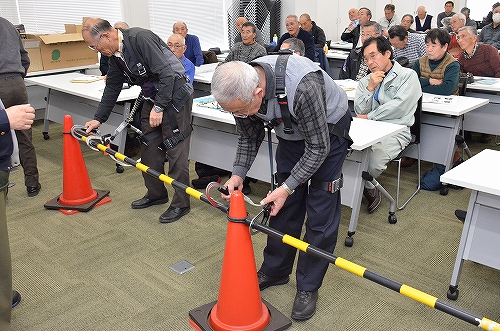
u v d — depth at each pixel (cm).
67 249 267
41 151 449
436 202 325
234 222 173
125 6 604
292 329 196
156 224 296
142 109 290
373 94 317
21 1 564
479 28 854
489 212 193
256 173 309
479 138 469
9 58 313
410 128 319
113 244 271
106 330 198
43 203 331
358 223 295
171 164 288
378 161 291
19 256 259
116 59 263
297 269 205
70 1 593
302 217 206
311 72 157
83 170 319
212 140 333
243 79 145
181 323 202
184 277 237
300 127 161
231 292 180
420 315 205
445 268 242
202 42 710
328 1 836
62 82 434
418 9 910
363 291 223
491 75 443
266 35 738
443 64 371
